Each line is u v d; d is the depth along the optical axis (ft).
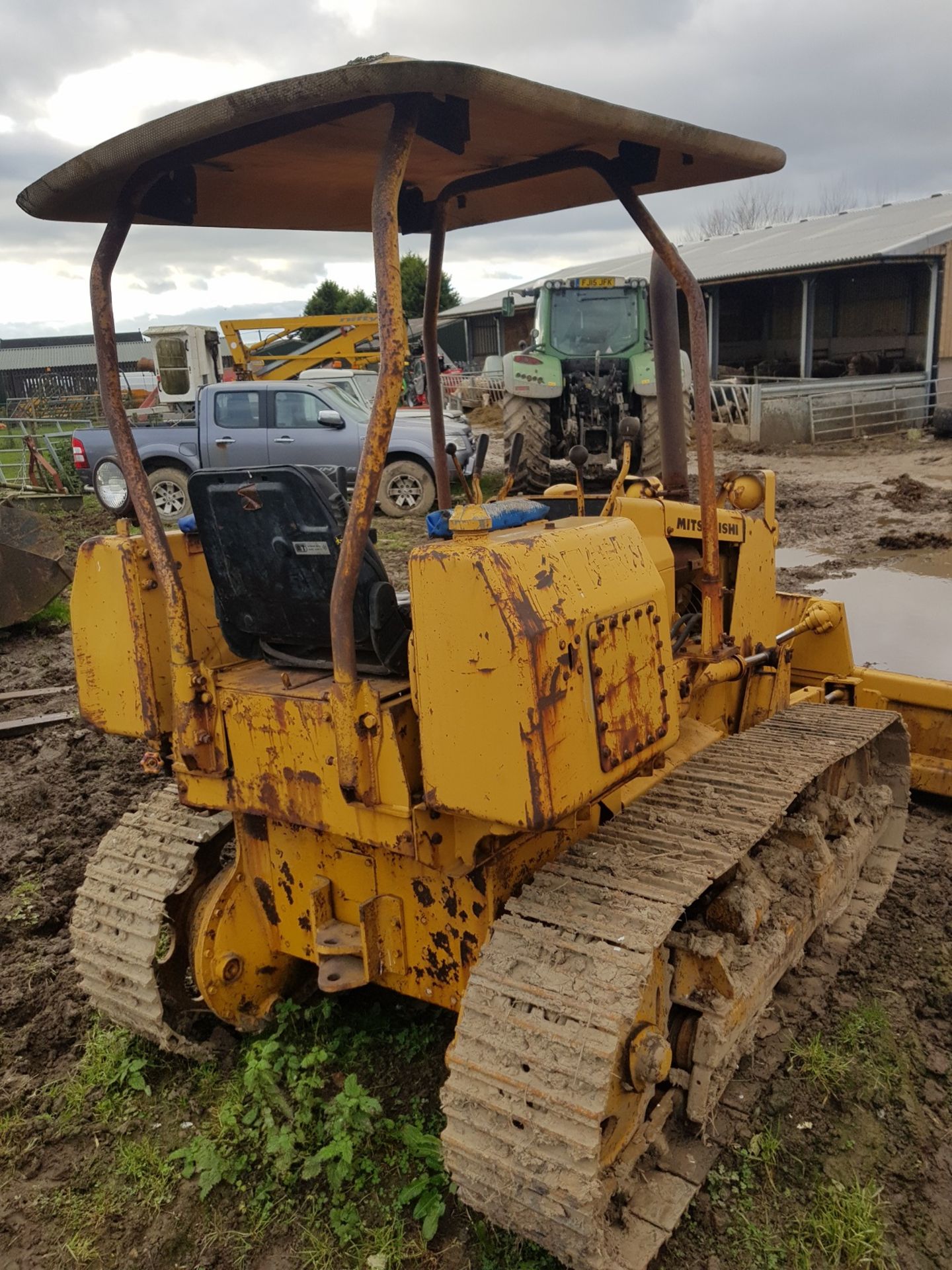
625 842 9.86
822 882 12.32
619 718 8.46
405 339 7.93
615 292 44.47
